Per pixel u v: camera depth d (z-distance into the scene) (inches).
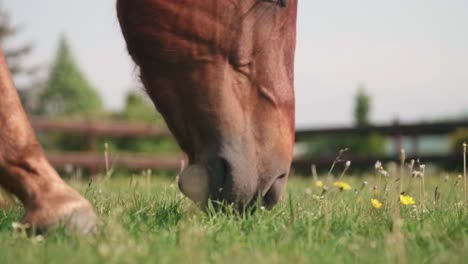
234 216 101.1
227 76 99.3
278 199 103.0
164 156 548.7
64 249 77.0
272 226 99.1
